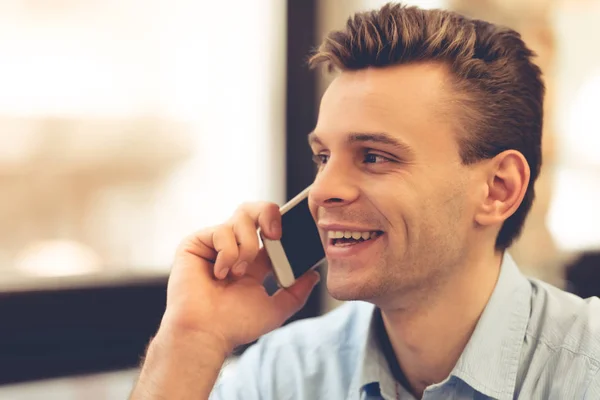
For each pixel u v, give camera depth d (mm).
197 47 1710
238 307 1026
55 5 1586
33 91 1588
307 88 1776
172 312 1004
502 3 1720
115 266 1680
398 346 991
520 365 927
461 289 937
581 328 931
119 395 1660
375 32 904
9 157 1583
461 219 918
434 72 899
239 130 1766
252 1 1741
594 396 858
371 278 907
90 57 1627
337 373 1063
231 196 1774
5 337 1548
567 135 1856
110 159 1666
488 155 926
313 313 1827
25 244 1602
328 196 899
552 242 1831
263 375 1107
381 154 890
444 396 936
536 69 1012
